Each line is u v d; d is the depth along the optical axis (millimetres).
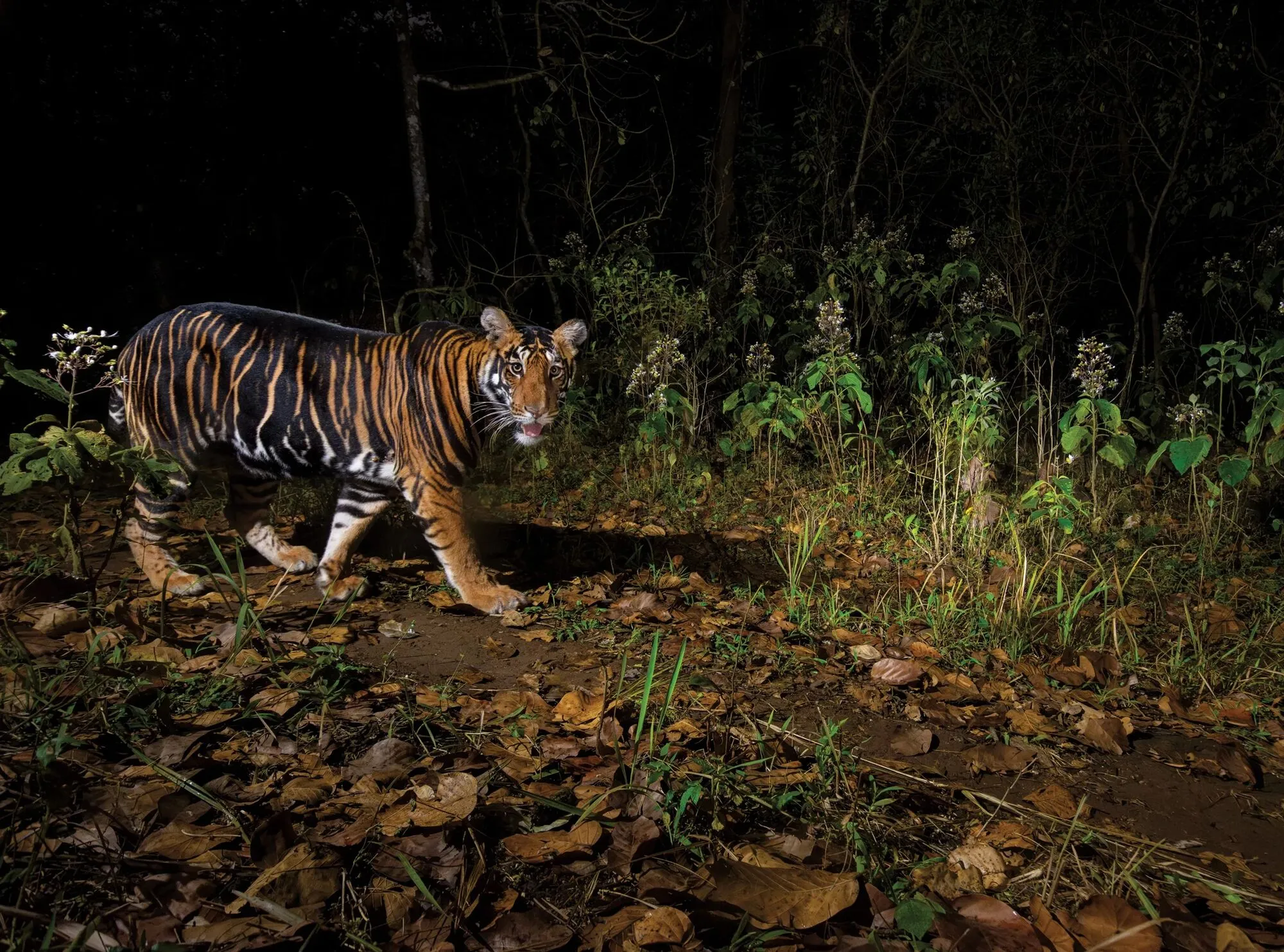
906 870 2445
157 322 4348
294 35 10055
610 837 2451
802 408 6777
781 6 11055
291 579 4566
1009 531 5383
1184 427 7223
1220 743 3488
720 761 2809
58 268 9461
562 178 10484
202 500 5902
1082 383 5695
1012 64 9000
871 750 3170
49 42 8922
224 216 10078
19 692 2865
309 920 2059
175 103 9711
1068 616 4266
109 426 4570
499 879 2271
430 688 3318
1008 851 2596
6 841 2145
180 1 9438
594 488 6672
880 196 10141
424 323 4336
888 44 10164
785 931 2088
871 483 6629
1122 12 8906
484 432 4297
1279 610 4770
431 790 2547
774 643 4035
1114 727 3375
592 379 8531
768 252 8859
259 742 2811
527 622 4117
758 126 9898
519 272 10750
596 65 10008
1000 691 3727
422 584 4602
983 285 8219
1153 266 9469
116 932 1983
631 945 2049
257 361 4215
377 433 4223
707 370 8836
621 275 8055
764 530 5965
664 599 4469
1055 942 2154
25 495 5867
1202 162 9336
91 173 9430
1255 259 8641
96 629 3523
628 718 3152
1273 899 2459
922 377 6582
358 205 10500
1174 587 5176
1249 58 9086
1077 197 9344
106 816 2363
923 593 4836
